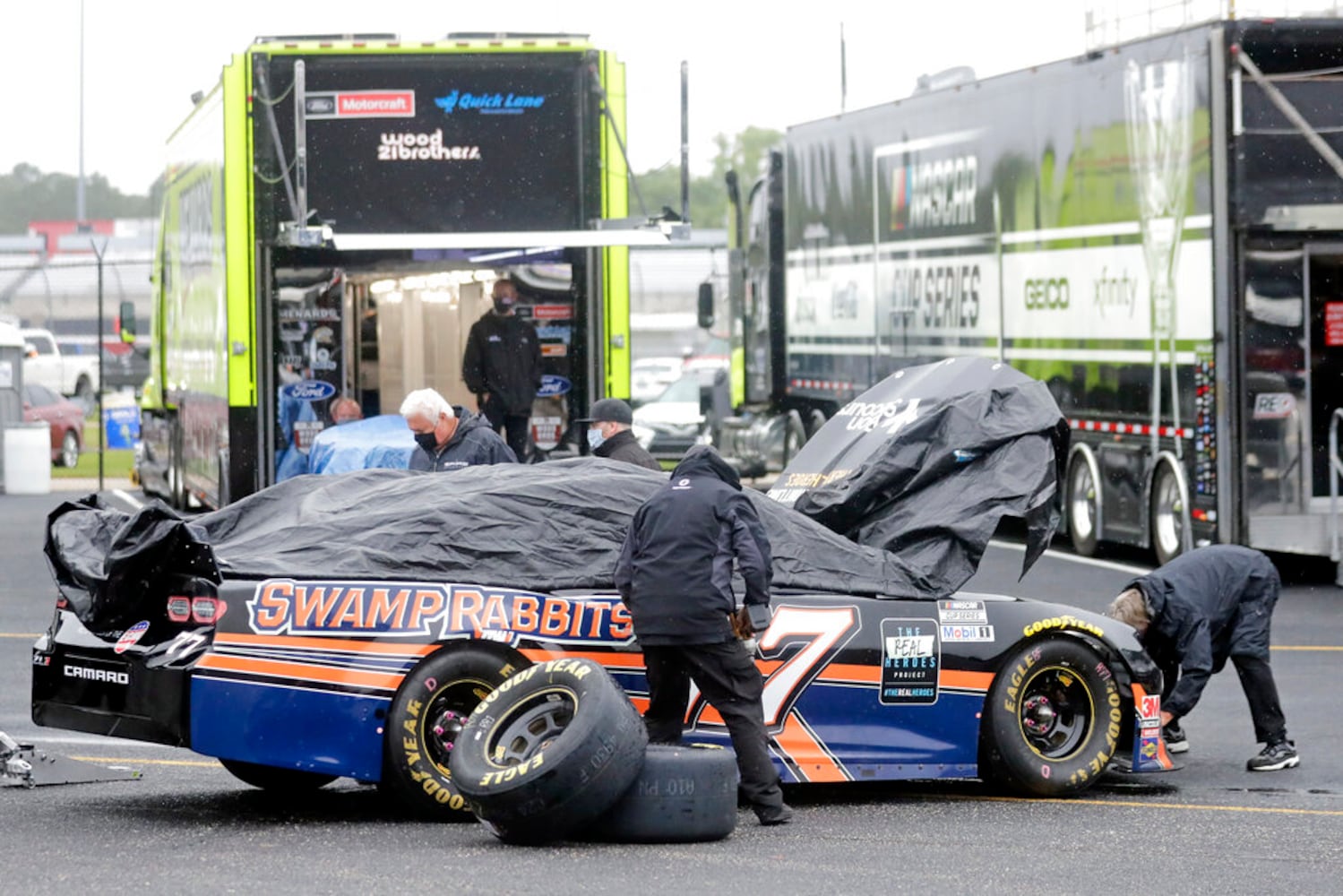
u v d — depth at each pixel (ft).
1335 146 94.68
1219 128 94.63
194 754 59.16
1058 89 111.14
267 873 40.32
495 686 46.50
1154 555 113.19
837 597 50.14
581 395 90.99
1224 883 40.88
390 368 97.86
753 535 45.27
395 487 50.65
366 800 50.90
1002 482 53.47
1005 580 101.09
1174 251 99.09
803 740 49.34
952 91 124.47
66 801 50.31
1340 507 96.78
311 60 88.07
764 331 161.07
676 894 38.73
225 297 90.12
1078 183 109.19
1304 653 77.00
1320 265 100.48
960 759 50.78
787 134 155.63
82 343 321.73
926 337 129.29
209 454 102.42
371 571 46.68
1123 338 104.68
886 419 55.88
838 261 144.25
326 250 90.53
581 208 88.89
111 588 45.09
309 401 91.50
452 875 40.22
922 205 129.49
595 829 44.42
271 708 45.27
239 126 88.48
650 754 44.52
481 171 88.58
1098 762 51.90
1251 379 95.50
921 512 53.42
